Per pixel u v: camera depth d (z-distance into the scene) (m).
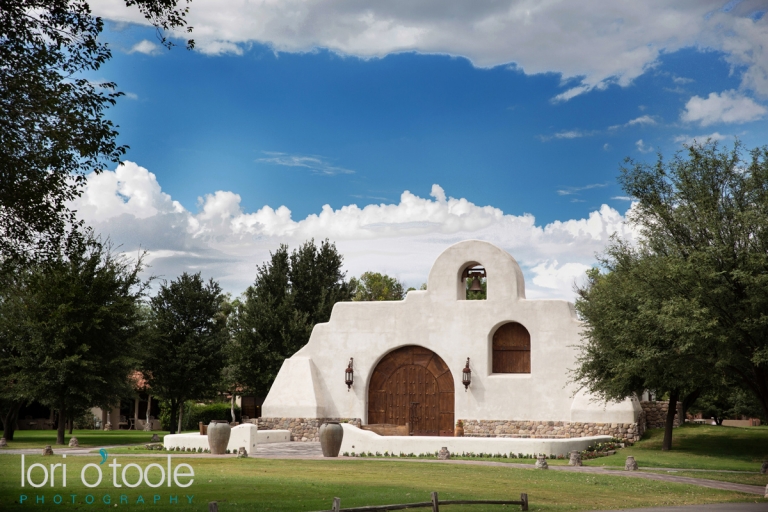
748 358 26.05
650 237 30.05
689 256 26.80
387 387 39.50
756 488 22.58
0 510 15.18
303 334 54.47
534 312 37.25
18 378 37.50
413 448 30.59
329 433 29.14
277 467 24.45
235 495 17.50
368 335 39.78
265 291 57.34
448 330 38.47
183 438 32.44
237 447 31.58
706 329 25.11
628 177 31.03
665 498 20.16
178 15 18.22
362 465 25.67
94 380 37.69
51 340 37.44
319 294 58.72
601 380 32.97
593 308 33.91
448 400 38.31
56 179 17.67
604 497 19.91
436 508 15.85
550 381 36.50
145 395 67.19
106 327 38.69
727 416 63.94
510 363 37.97
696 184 28.64
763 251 26.00
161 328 48.88
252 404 60.66
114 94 17.86
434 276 39.22
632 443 34.59
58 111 16.98
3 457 27.52
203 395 49.84
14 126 16.83
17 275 22.22
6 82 16.50
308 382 39.62
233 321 58.25
